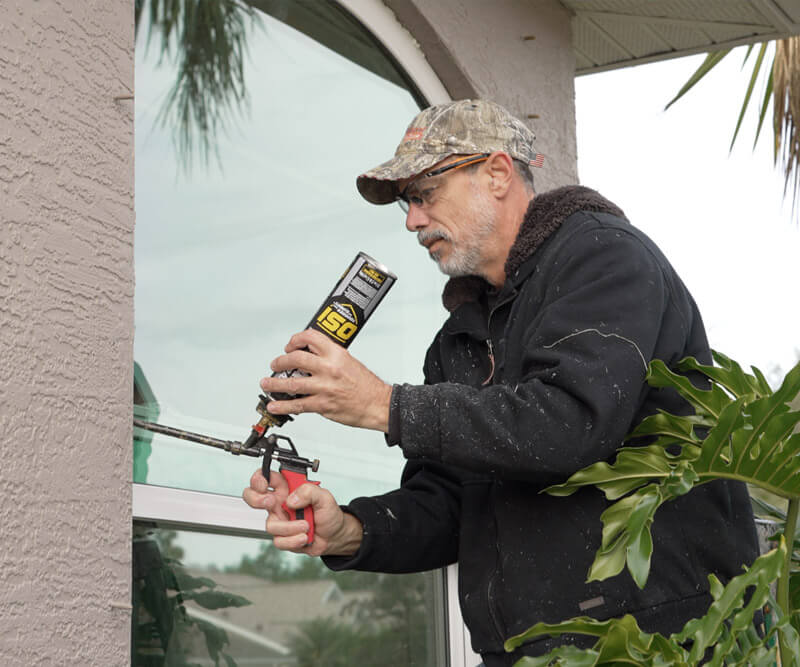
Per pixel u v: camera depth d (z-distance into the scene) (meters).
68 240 1.31
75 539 1.26
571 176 2.92
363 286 1.48
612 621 1.20
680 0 2.97
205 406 1.90
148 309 1.82
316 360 1.40
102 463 1.32
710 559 1.45
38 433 1.23
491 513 1.60
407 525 1.67
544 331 1.43
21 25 1.27
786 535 1.40
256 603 1.91
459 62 2.52
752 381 1.39
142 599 1.70
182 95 1.96
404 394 1.42
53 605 1.22
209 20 2.05
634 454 1.34
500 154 1.65
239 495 1.93
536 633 1.24
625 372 1.38
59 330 1.28
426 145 1.64
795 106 4.81
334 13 2.34
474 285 1.76
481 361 1.70
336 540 1.60
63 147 1.32
